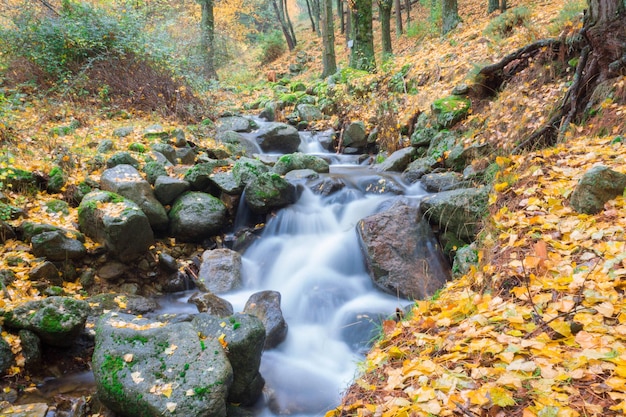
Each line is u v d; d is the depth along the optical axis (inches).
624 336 95.3
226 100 559.5
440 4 636.1
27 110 304.7
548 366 93.4
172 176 265.3
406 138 332.2
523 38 314.5
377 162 337.4
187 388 117.5
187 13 808.9
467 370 101.2
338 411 109.0
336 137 406.3
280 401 148.4
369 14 537.6
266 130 378.3
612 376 86.4
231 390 138.5
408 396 100.2
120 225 203.3
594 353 92.4
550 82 253.8
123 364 126.1
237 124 406.3
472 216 197.2
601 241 128.6
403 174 281.3
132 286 211.0
